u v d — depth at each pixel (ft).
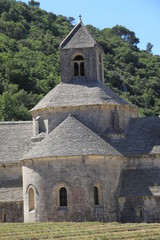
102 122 187.11
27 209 174.29
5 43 511.81
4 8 648.79
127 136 191.72
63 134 175.94
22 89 402.72
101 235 133.80
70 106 186.80
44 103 191.31
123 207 174.40
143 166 183.52
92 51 200.75
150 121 197.67
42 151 171.63
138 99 456.86
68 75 201.05
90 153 168.55
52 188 168.86
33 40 558.97
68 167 169.07
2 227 151.53
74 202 167.63
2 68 433.48
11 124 212.64
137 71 549.54
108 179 172.76
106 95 191.01
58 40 583.17
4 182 192.54
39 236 132.57
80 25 208.13
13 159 193.77
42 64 467.93
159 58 601.21
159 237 132.98
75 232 139.64
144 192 173.06
